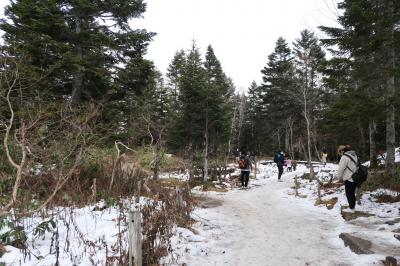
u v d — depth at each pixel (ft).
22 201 20.56
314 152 133.49
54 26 42.93
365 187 36.70
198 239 22.50
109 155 37.42
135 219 15.23
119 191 27.84
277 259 19.26
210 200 38.88
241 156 54.80
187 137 62.75
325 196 38.27
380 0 34.12
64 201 23.68
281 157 63.10
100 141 35.19
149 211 21.04
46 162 24.27
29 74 33.86
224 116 61.11
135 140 48.60
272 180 65.21
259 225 27.09
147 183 32.07
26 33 39.63
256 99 173.06
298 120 124.98
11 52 34.71
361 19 34.14
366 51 34.17
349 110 34.24
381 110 33.04
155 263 17.37
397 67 30.73
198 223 26.76
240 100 160.25
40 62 40.83
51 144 25.23
